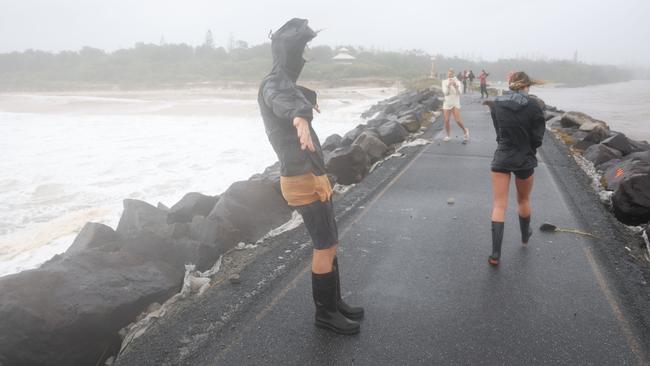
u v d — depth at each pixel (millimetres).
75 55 132125
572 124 13867
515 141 4676
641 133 26844
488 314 3914
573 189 7477
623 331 3648
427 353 3412
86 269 4031
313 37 3066
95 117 30859
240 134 20141
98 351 3826
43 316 3535
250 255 5141
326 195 3297
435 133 13477
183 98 56969
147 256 4738
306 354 3406
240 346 3504
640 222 6000
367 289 4355
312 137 3266
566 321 3797
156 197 10758
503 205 4770
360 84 82000
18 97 70500
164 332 3697
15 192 11352
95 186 11727
